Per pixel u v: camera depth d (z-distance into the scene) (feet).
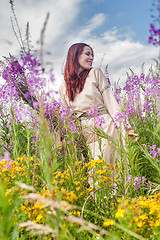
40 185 6.68
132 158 7.24
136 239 4.33
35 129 7.93
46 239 4.47
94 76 10.39
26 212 4.69
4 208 3.36
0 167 6.12
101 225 5.80
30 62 4.65
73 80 10.38
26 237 4.57
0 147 9.32
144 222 4.34
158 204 4.81
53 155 6.04
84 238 4.82
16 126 8.09
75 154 8.03
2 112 9.09
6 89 8.59
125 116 8.61
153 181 8.84
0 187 3.41
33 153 8.57
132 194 6.86
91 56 10.64
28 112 8.47
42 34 3.69
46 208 4.38
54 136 8.49
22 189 4.99
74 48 10.48
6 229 3.28
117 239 3.91
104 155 9.34
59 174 6.30
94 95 10.19
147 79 11.19
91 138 9.82
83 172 7.52
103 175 6.82
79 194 6.09
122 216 4.19
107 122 9.89
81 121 10.19
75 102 10.48
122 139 9.07
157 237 4.33
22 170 6.21
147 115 11.23
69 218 4.02
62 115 9.14
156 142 9.64
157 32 3.75
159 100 10.46
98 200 6.49
